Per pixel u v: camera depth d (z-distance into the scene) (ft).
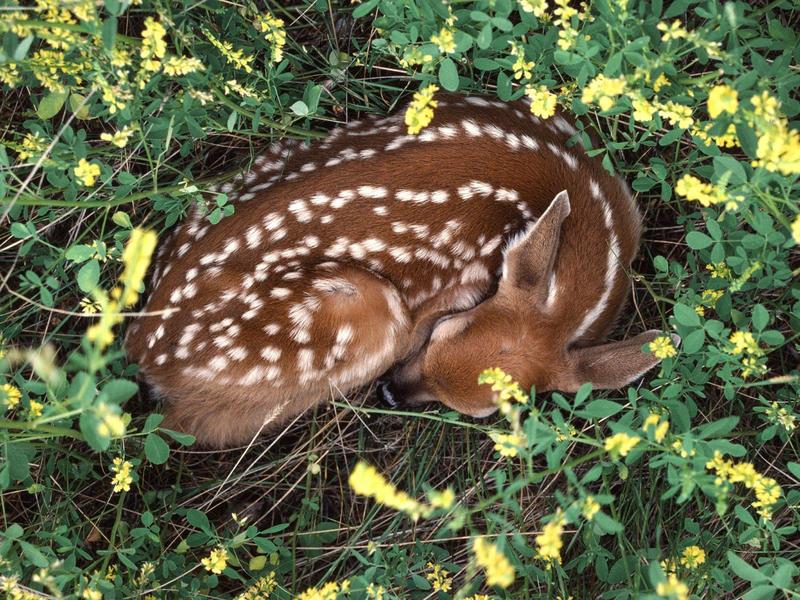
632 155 4.07
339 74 4.02
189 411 3.89
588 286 3.80
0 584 3.34
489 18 3.36
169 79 3.66
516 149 3.81
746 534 3.43
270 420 3.78
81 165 3.39
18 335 3.99
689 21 3.92
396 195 3.77
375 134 3.87
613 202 3.88
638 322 4.11
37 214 3.83
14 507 3.91
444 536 3.89
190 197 3.72
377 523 4.03
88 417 2.97
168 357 3.83
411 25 3.47
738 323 3.57
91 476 3.95
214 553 3.60
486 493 4.03
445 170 3.78
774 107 3.11
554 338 3.77
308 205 3.78
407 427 4.10
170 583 3.70
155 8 3.46
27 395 3.52
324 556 3.92
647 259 4.14
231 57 3.58
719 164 3.31
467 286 3.92
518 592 3.69
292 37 4.11
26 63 3.43
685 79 3.45
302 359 3.84
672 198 4.07
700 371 3.58
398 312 3.88
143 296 4.04
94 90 3.35
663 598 3.11
